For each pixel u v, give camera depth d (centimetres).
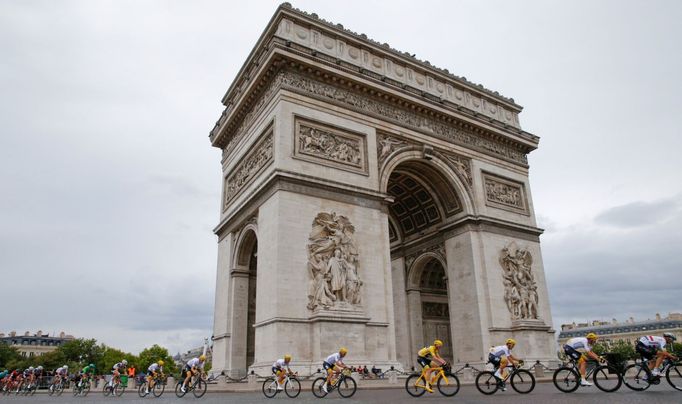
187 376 3919
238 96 6506
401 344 7262
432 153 6500
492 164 7231
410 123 6438
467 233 6588
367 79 6003
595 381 2944
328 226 5178
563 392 2980
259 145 5859
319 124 5588
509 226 6906
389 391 3816
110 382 5678
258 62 5838
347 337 4794
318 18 6034
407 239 7644
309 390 4128
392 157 6103
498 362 3148
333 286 4925
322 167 5419
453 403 2558
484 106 7544
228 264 6312
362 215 5519
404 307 7431
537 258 7175
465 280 6488
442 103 6700
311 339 4725
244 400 3316
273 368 3659
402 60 6681
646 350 2884
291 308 4722
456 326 6488
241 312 6009
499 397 2877
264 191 5394
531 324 6319
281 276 4759
